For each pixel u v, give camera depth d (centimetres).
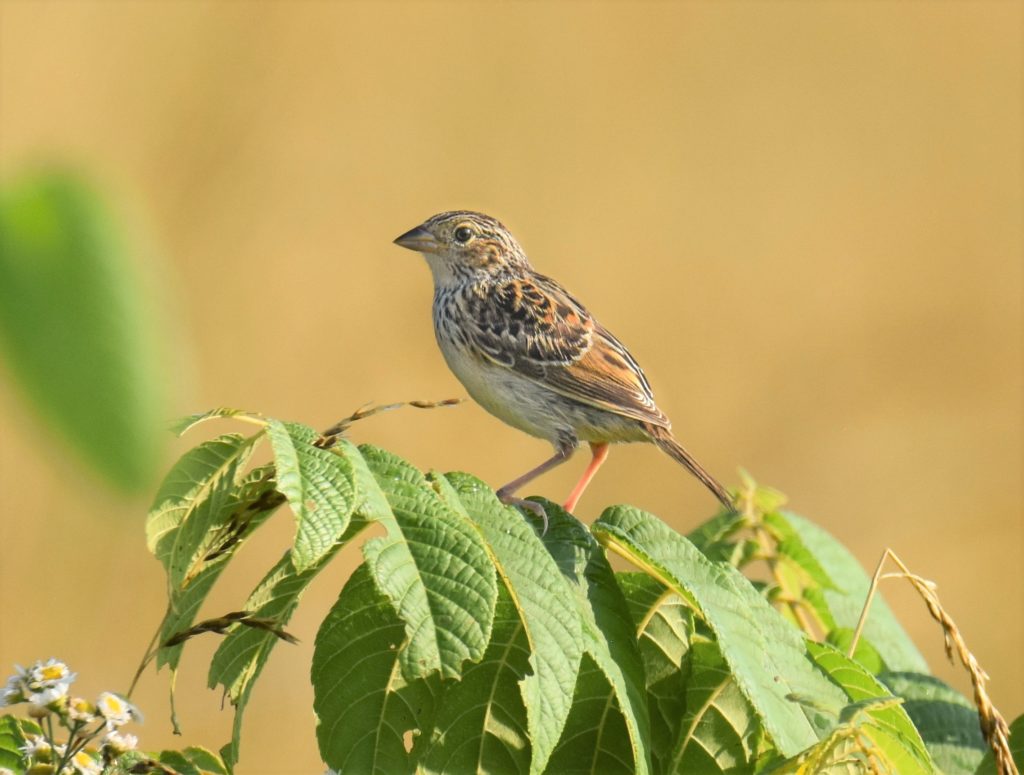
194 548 521
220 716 1717
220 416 504
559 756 594
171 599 523
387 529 493
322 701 555
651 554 591
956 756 680
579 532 589
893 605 2331
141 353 168
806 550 809
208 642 1786
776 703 549
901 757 519
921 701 700
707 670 613
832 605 802
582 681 585
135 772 527
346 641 555
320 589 1928
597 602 572
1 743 543
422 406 548
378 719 557
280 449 491
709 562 599
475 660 469
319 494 482
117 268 172
